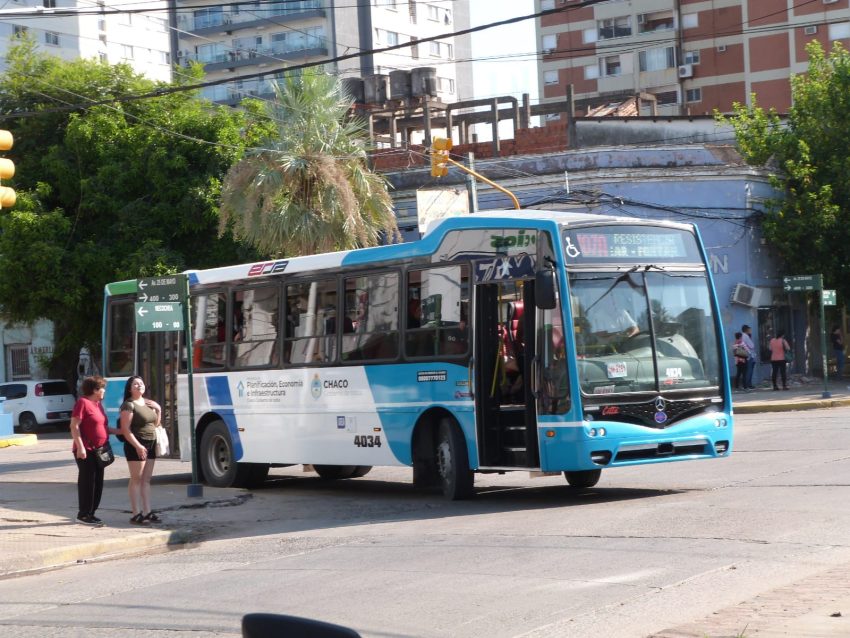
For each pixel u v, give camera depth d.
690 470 17.50
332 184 31.02
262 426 18.67
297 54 85.69
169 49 91.38
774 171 39.41
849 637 6.76
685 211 37.69
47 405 42.56
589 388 14.12
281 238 31.34
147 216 38.97
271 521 15.38
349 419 17.06
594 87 78.25
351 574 10.45
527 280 14.51
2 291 39.03
